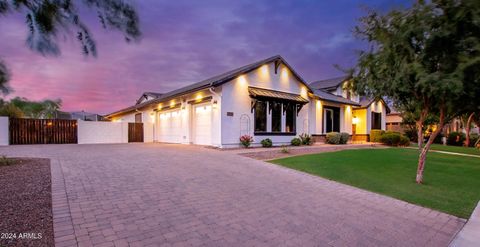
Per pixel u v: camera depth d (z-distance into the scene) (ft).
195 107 50.93
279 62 50.42
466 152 49.96
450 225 13.03
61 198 14.14
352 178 22.71
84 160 27.12
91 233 10.18
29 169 21.49
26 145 48.52
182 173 21.63
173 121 58.95
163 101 55.57
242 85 44.57
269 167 26.14
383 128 77.25
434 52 16.38
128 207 13.26
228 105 42.47
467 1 13.75
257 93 44.01
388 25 18.43
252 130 45.42
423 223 13.16
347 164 29.01
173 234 10.49
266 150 38.86
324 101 58.18
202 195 16.01
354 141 68.69
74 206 13.01
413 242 10.88
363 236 11.22
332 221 12.85
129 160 27.58
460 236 11.69
